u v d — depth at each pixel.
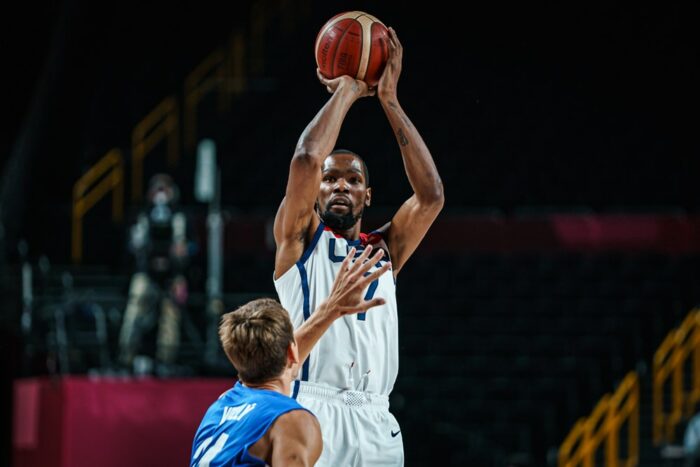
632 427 17.94
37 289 16.75
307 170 5.58
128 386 13.38
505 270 22.78
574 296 22.05
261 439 4.57
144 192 22.91
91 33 23.14
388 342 5.85
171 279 14.52
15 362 15.39
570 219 23.17
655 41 28.83
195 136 24.89
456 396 19.64
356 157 6.02
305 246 5.86
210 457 4.63
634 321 21.36
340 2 29.34
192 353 15.56
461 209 24.25
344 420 5.64
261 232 22.19
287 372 4.86
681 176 25.44
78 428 12.95
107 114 25.00
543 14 29.59
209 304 15.70
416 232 6.12
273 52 27.59
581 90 27.88
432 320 21.36
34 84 24.33
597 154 25.98
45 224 21.38
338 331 5.69
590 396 19.67
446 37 29.33
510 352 20.66
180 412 13.56
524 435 18.80
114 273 18.97
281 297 5.92
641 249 23.05
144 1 27.69
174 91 26.06
